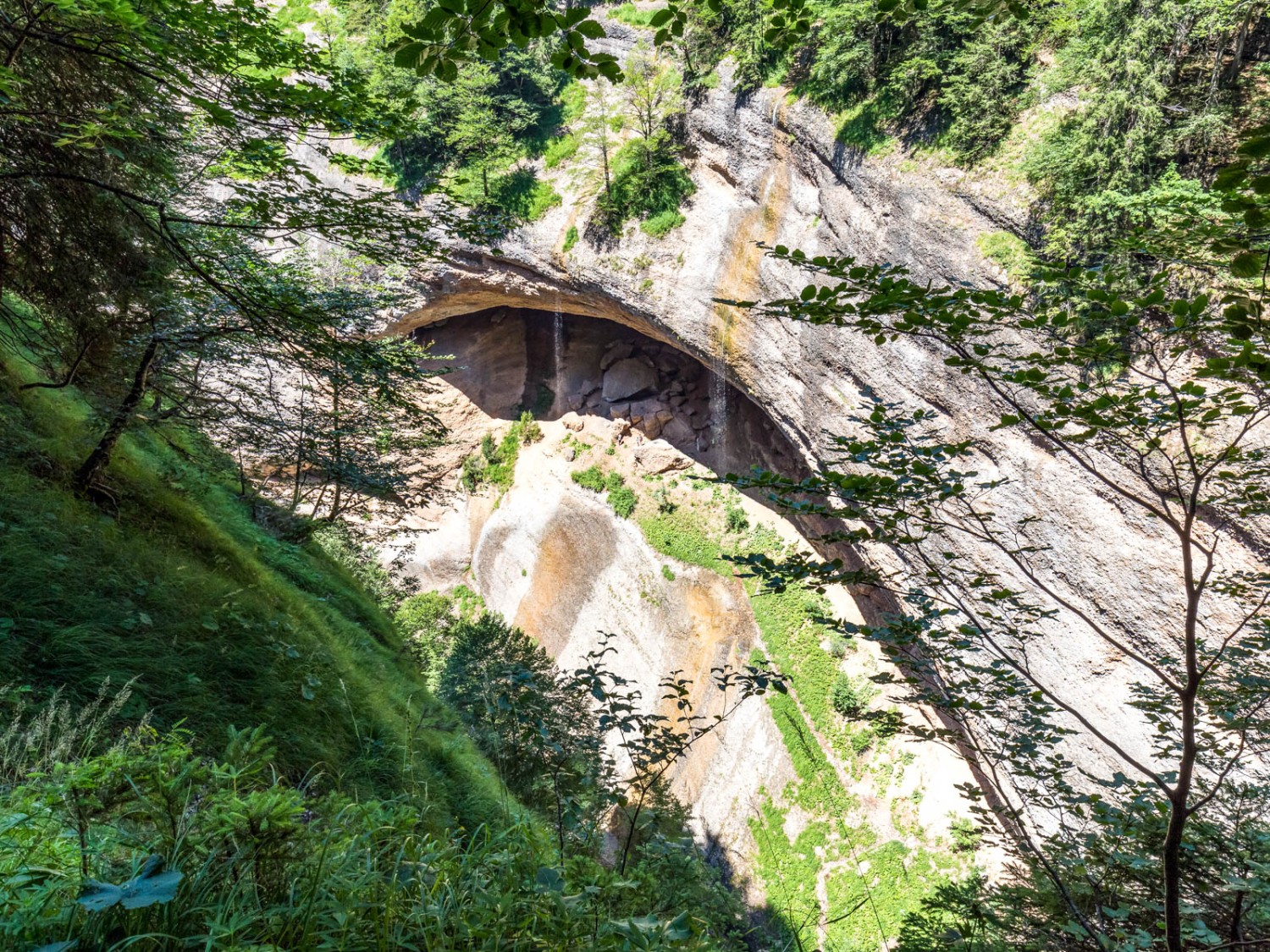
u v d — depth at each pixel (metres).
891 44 22.59
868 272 2.79
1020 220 18.91
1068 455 16.84
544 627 38.31
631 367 39.06
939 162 21.06
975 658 18.59
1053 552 17.45
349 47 15.31
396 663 13.45
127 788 1.92
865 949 21.59
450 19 2.37
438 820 6.15
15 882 1.71
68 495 7.83
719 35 28.38
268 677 7.00
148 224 6.28
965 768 23.97
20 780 2.97
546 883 2.14
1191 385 2.65
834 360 24.03
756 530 32.62
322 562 17.39
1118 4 15.45
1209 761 4.55
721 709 29.86
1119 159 15.54
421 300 35.69
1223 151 14.61
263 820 1.91
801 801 26.00
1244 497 3.24
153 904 1.67
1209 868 4.17
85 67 5.84
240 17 5.27
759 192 28.22
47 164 5.90
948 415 20.25
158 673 5.94
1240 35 14.86
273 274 8.62
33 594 5.80
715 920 5.37
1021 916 4.84
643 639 34.19
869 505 3.45
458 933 1.97
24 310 8.38
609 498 37.09
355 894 1.94
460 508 42.59
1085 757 17.33
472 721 11.47
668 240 30.20
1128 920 4.01
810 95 25.34
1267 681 4.02
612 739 29.52
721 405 36.22
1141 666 16.48
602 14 32.22
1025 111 19.48
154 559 7.79
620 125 31.19
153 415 9.37
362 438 14.07
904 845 23.56
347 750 6.93
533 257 32.75
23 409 8.79
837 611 28.48
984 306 2.81
